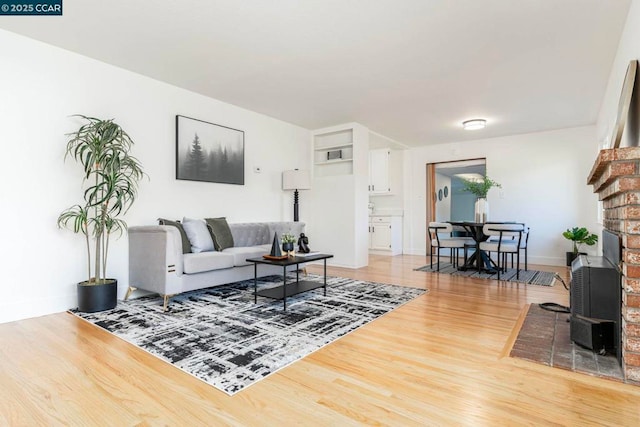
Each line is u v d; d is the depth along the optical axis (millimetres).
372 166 7340
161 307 3109
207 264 3412
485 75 3576
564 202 5812
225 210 4562
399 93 4129
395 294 3609
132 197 3248
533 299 3396
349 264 5441
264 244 4676
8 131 2729
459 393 1620
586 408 1491
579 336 2143
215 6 2400
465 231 5578
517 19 2535
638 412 1458
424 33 2748
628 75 2240
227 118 4566
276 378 1764
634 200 1670
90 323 2639
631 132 2404
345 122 5492
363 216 5605
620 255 1914
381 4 2365
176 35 2809
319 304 3209
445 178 7172
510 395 1601
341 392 1629
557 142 5871
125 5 2393
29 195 2836
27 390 1634
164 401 1546
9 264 2721
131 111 3547
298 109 4809
